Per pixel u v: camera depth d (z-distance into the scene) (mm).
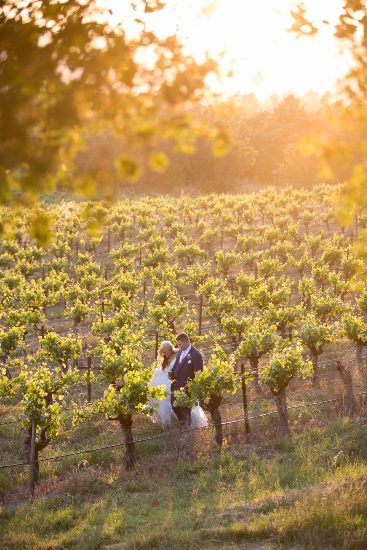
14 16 4312
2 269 35062
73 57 4031
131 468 10242
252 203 47250
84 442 11898
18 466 10836
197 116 4180
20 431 12578
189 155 79750
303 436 10930
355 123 4508
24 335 20453
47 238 4410
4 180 4156
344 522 6551
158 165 3910
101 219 4352
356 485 7586
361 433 10508
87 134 4145
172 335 17469
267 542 6652
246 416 11391
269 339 14492
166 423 12016
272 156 89125
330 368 15250
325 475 8742
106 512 8234
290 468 9336
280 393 11320
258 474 9203
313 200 46438
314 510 6953
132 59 4012
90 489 9523
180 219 48375
